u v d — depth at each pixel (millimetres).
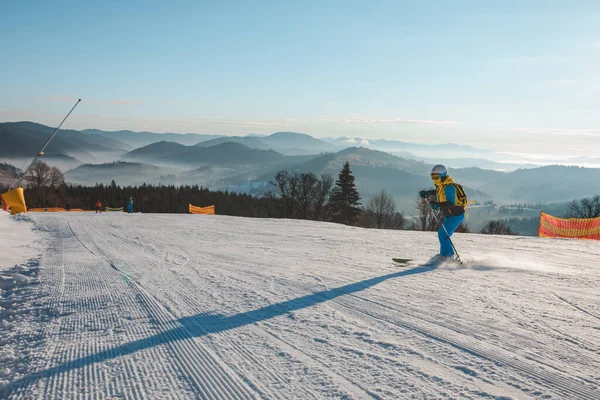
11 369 3242
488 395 2568
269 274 6562
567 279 5977
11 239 11703
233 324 4141
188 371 3102
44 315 4676
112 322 4309
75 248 10242
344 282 5832
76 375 3084
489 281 5840
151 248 10164
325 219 54250
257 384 2855
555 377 2809
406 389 2682
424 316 4207
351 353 3324
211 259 8312
